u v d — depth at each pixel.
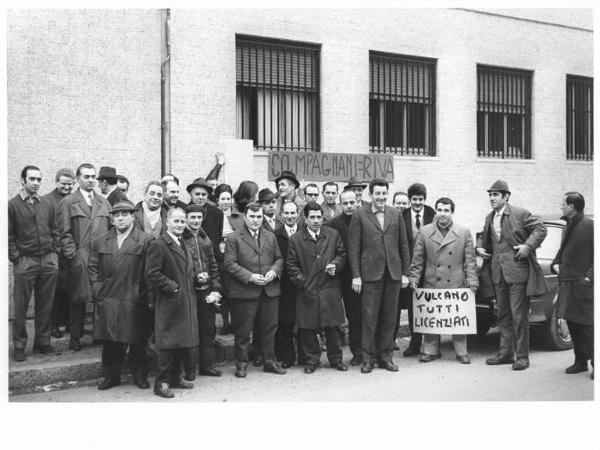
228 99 10.99
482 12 13.67
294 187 8.71
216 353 7.89
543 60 14.52
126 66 10.14
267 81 11.62
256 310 7.30
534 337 8.83
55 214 7.34
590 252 7.09
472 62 13.56
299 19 11.68
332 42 12.02
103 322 6.60
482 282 7.99
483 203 13.72
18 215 7.07
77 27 9.73
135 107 10.23
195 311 6.68
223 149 10.95
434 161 13.11
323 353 8.58
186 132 10.64
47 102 9.52
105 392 6.65
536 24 14.38
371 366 7.48
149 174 10.37
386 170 12.54
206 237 7.22
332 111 12.03
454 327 7.83
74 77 9.73
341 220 7.98
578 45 15.01
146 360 6.86
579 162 15.11
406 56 12.96
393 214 7.62
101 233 7.37
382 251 7.48
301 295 7.41
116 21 10.05
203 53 10.77
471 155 13.56
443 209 7.95
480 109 13.97
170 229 6.54
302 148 11.95
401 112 13.02
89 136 9.86
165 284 6.36
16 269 7.08
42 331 7.30
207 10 10.79
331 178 11.94
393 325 7.61
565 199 7.26
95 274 6.70
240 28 11.10
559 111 14.80
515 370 7.49
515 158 14.30
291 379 7.16
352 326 7.89
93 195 7.52
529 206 14.38
